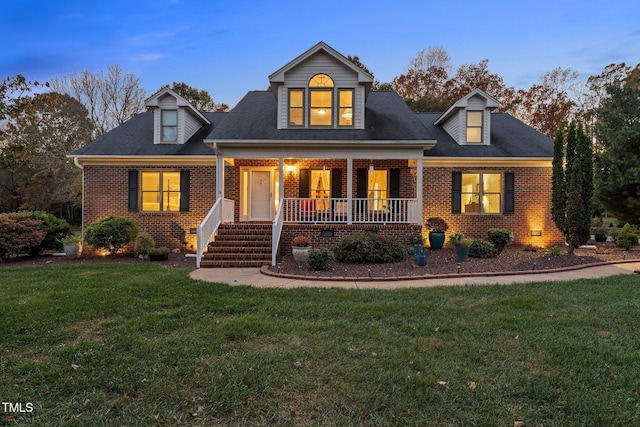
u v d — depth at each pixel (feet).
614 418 9.00
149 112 54.49
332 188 46.52
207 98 116.26
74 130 96.89
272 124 43.01
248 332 14.84
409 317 17.08
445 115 49.16
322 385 10.66
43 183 92.63
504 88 101.40
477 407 9.50
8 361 12.21
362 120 41.65
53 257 39.99
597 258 35.06
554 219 36.40
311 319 16.89
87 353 12.70
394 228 38.60
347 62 41.11
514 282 25.13
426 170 45.03
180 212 44.75
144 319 16.46
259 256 34.24
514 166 44.91
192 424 8.87
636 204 39.73
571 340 13.93
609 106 41.29
